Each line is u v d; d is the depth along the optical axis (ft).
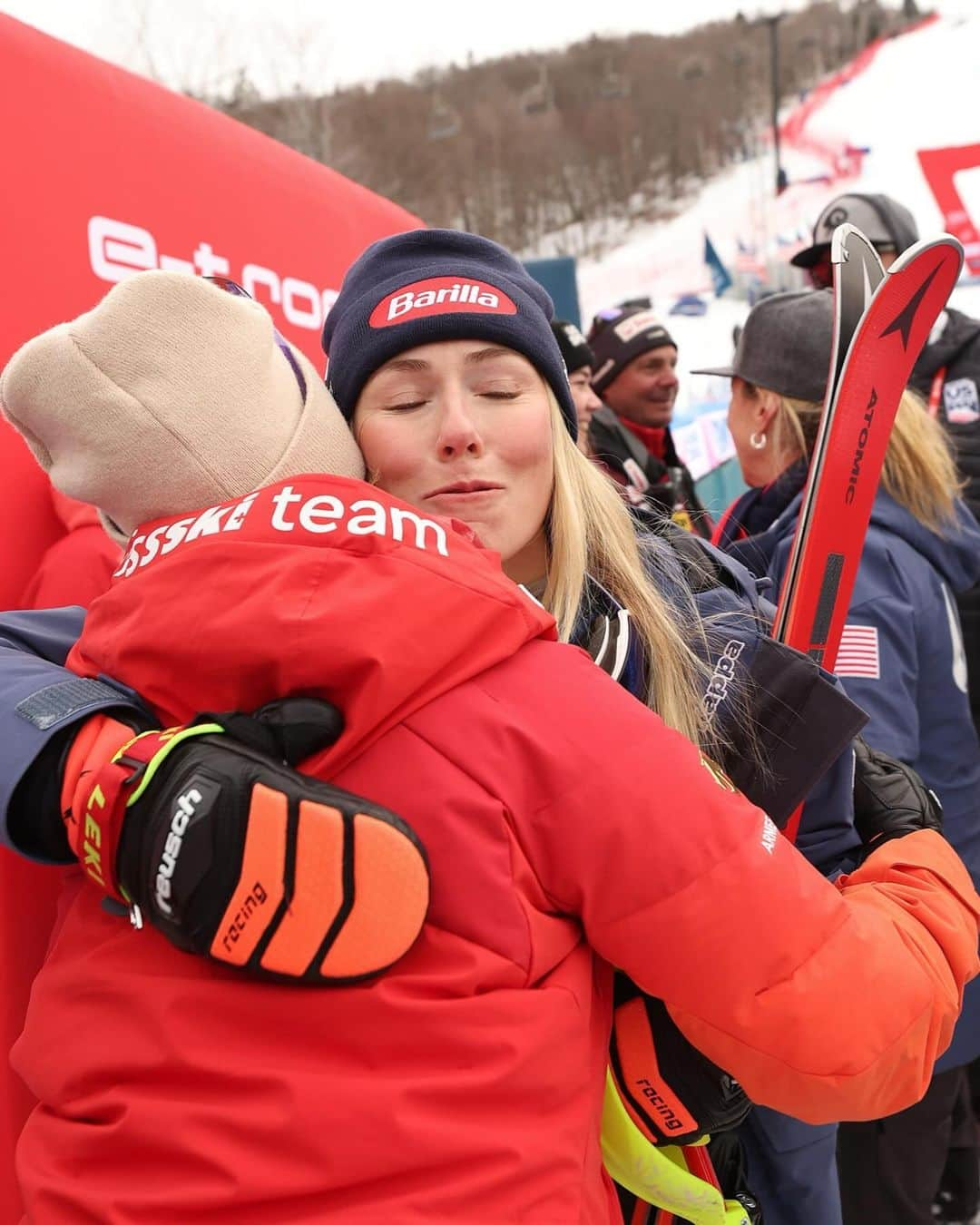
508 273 3.09
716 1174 2.87
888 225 6.70
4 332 3.98
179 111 5.11
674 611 2.95
